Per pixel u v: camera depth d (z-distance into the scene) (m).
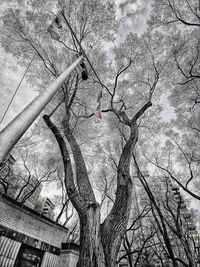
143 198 16.92
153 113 10.95
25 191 22.94
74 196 3.52
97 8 7.49
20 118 2.34
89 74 8.58
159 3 8.26
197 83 9.55
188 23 7.59
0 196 6.40
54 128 5.14
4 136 1.96
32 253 6.76
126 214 3.33
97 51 8.66
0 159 1.75
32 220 7.33
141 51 8.92
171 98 10.68
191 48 8.69
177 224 9.92
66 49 8.49
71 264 7.38
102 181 15.12
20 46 7.63
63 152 4.57
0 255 5.69
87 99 9.67
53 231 8.08
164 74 9.28
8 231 6.22
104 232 3.07
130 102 10.55
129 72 9.65
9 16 7.08
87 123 9.83
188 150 11.55
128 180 3.98
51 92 3.40
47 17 7.34
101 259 2.59
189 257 8.41
